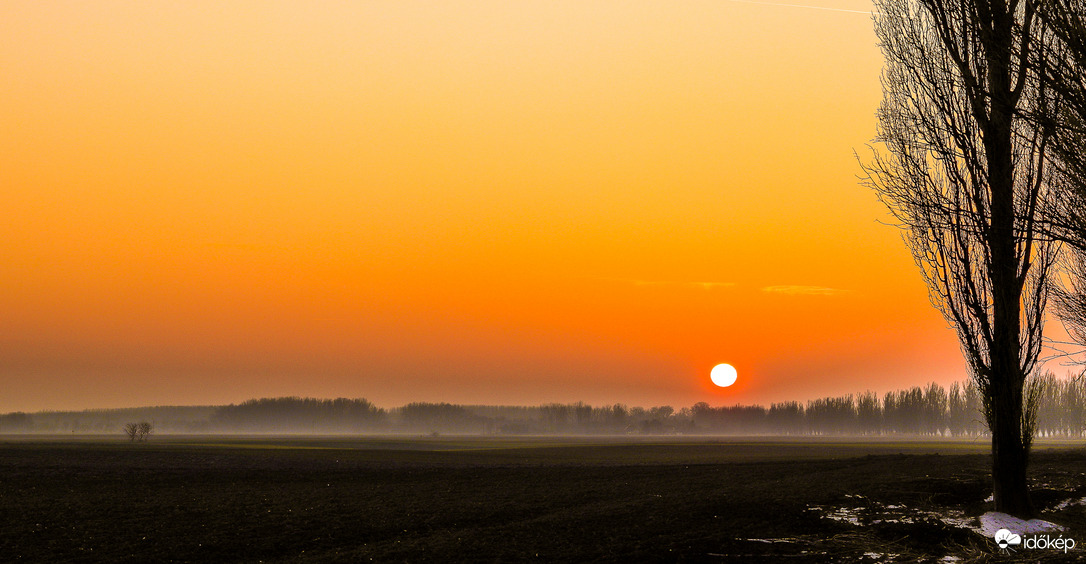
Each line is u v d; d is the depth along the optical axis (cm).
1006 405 2436
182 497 3869
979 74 2336
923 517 2505
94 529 2712
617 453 10262
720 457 8594
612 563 2003
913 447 12181
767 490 3403
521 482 4791
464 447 13525
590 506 3162
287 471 5950
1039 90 1862
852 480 3719
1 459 7412
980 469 4122
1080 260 2573
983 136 2402
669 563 2005
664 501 3122
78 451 9606
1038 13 1783
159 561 2173
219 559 2219
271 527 2748
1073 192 1903
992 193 2388
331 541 2477
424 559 2088
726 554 2072
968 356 2522
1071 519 2411
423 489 4309
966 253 2489
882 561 1927
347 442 17238
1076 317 2641
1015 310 2416
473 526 2762
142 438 16825
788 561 1973
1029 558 1831
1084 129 1703
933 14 2461
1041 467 4122
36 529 2706
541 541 2311
